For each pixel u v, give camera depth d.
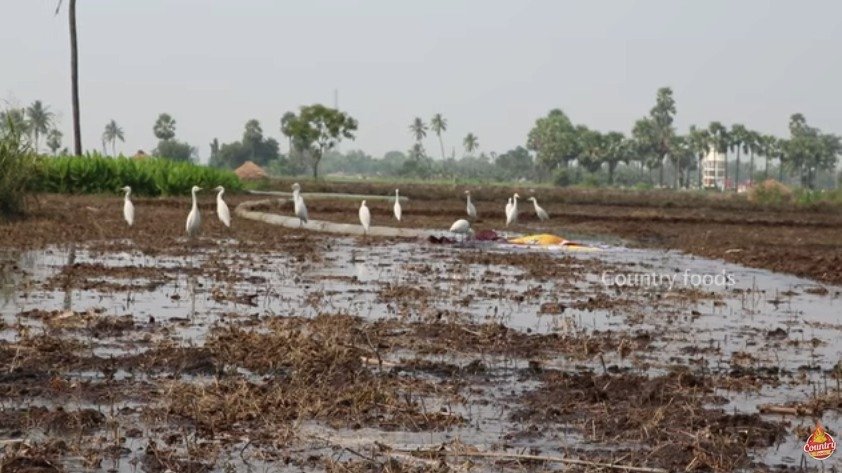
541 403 12.26
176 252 29.00
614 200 84.31
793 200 84.19
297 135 123.44
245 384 12.33
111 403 11.66
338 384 12.78
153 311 18.11
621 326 18.11
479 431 11.12
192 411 11.38
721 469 10.01
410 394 12.54
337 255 30.09
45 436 10.49
